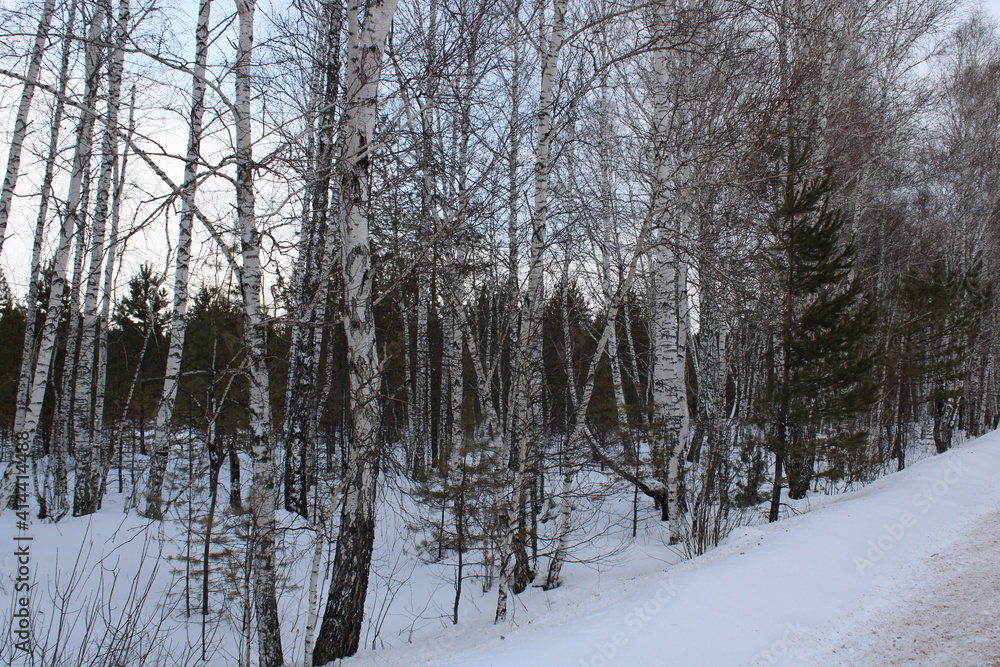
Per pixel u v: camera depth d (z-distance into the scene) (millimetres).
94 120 8430
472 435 11156
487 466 8656
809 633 4789
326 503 6418
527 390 7227
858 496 10758
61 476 10469
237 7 5887
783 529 7867
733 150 8195
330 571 9250
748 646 4504
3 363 16500
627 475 10938
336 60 7395
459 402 10383
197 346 12352
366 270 5977
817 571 6086
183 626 7285
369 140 5746
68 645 6074
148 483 9734
